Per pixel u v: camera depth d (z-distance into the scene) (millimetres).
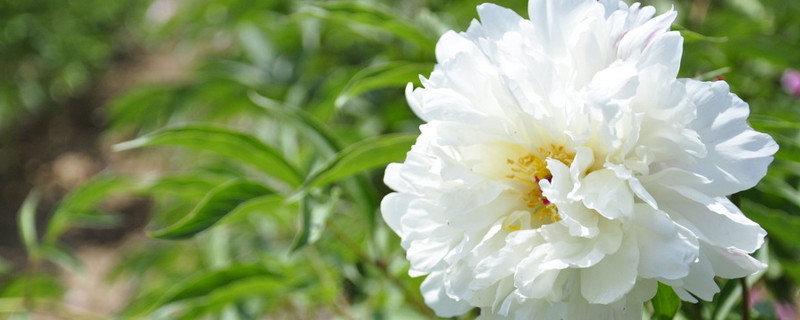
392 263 1058
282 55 1668
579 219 779
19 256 3223
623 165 774
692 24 1139
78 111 3932
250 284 1001
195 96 1594
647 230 772
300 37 1655
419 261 806
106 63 4117
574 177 774
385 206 830
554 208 799
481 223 796
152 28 2680
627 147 774
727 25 1114
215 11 1791
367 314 1059
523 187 804
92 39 4035
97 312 2770
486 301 804
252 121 1854
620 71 771
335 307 1043
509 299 791
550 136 791
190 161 1980
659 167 781
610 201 770
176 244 1661
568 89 785
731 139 772
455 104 787
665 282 778
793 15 1207
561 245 783
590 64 791
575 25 796
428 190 803
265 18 1640
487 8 813
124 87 3949
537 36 801
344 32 1552
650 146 778
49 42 3818
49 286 1322
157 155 3486
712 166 773
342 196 1061
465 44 808
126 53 4285
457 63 792
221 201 928
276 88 1584
